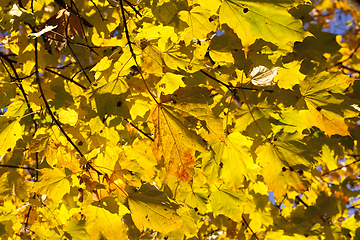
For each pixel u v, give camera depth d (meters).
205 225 1.95
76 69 1.69
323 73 1.37
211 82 1.41
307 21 1.59
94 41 1.33
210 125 1.32
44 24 1.43
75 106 1.35
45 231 1.55
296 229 1.94
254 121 1.40
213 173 1.44
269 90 1.39
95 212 1.35
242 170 1.43
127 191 1.36
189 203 1.59
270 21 1.28
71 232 1.57
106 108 1.31
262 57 1.41
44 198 1.49
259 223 1.88
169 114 1.31
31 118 1.56
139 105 1.33
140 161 1.40
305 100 1.39
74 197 1.55
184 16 1.35
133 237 1.61
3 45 1.44
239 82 1.43
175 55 1.34
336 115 1.38
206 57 1.48
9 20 1.40
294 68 1.40
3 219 1.50
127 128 1.40
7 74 1.49
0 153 1.41
